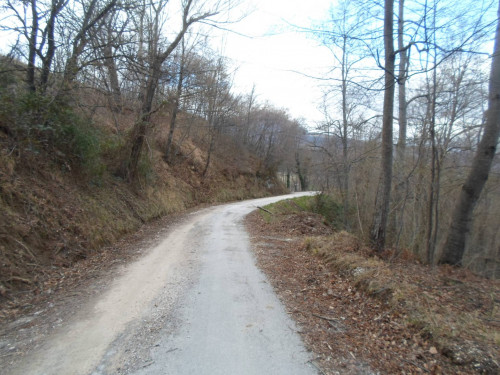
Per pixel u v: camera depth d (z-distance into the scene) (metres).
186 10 12.07
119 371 2.99
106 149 12.66
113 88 14.01
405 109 10.93
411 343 3.60
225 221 14.42
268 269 6.65
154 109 14.08
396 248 7.98
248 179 34.91
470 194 7.88
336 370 3.10
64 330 3.83
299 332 3.88
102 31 10.62
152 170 17.33
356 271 5.66
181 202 19.36
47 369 3.02
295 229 12.25
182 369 3.05
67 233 7.30
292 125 40.84
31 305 4.61
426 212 10.88
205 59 17.88
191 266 6.72
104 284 5.54
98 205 9.70
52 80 9.62
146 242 9.26
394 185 11.01
